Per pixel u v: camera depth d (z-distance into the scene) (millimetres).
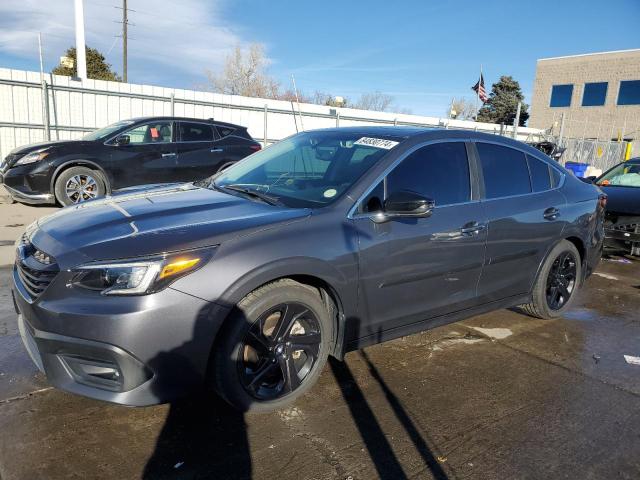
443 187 3658
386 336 3430
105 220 2930
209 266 2604
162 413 2945
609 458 2707
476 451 2729
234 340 2703
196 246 2623
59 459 2504
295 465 2555
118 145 9211
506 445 2791
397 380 3482
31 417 2840
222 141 10383
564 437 2885
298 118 17828
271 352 2902
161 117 9781
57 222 3016
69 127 14016
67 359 2561
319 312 3023
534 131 26828
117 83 14516
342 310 3117
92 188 9086
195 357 2586
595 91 36000
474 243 3727
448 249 3561
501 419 3051
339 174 3441
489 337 4340
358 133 3928
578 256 4793
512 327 4605
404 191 3176
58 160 8680
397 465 2592
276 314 2912
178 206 3188
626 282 6402
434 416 3053
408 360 3809
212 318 2598
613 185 8031
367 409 3094
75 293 2508
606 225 7227
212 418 2924
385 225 3242
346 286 3074
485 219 3807
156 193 3643
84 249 2588
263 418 2945
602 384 3557
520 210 4102
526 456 2701
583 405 3254
